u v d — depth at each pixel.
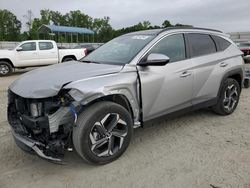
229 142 4.29
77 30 41.22
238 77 5.61
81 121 3.33
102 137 3.53
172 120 5.26
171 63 4.26
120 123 3.66
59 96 3.24
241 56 5.59
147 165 3.63
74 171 3.53
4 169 3.61
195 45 4.75
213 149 4.05
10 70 13.75
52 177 3.42
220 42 5.25
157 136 4.54
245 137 4.47
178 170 3.50
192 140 4.38
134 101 3.81
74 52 15.73
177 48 4.45
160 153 3.95
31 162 3.78
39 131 3.31
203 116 5.48
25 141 3.39
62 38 49.28
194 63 4.57
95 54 4.70
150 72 3.94
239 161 3.69
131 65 3.83
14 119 3.74
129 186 3.19
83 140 3.34
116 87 3.54
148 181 3.28
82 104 3.26
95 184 3.25
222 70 5.08
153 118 4.13
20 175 3.47
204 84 4.79
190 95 4.58
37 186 3.24
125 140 3.75
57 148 3.28
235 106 5.62
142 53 4.00
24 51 14.03
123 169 3.55
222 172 3.43
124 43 4.54
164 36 4.34
